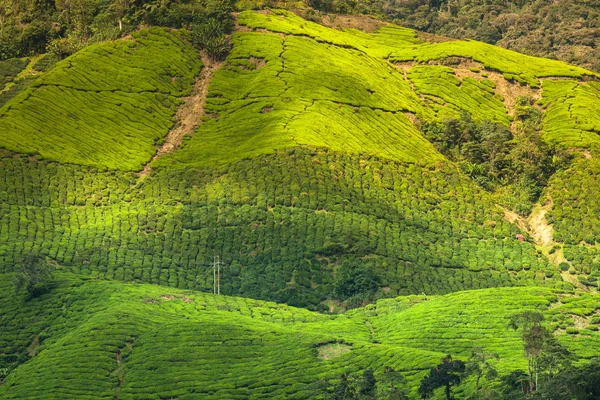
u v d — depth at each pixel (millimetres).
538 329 138625
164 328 171500
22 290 189500
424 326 174250
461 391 140875
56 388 156375
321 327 178000
